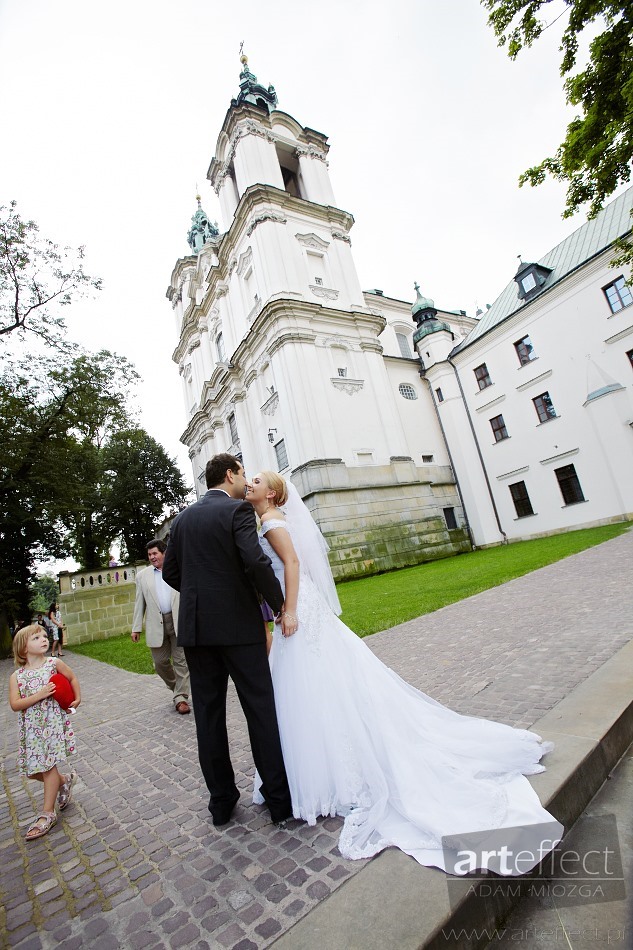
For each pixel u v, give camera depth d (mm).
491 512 25672
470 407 26719
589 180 7770
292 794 2453
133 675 8000
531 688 3555
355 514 20281
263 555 2408
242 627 2438
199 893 1979
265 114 26078
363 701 2520
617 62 6785
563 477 22359
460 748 2424
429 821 2006
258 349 23938
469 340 26766
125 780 3477
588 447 21172
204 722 2543
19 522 18766
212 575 2463
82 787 3457
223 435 29812
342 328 23672
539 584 8305
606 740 2578
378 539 20500
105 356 19906
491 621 6258
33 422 18484
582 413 21250
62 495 19594
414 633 6449
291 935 1604
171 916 1863
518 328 23672
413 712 2639
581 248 22094
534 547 16812
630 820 2121
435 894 1685
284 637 2637
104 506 32000
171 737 4383
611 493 20422
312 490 19688
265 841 2303
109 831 2711
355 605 10578
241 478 2938
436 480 26500
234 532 2455
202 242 38750
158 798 3070
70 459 20016
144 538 33844
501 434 25266
